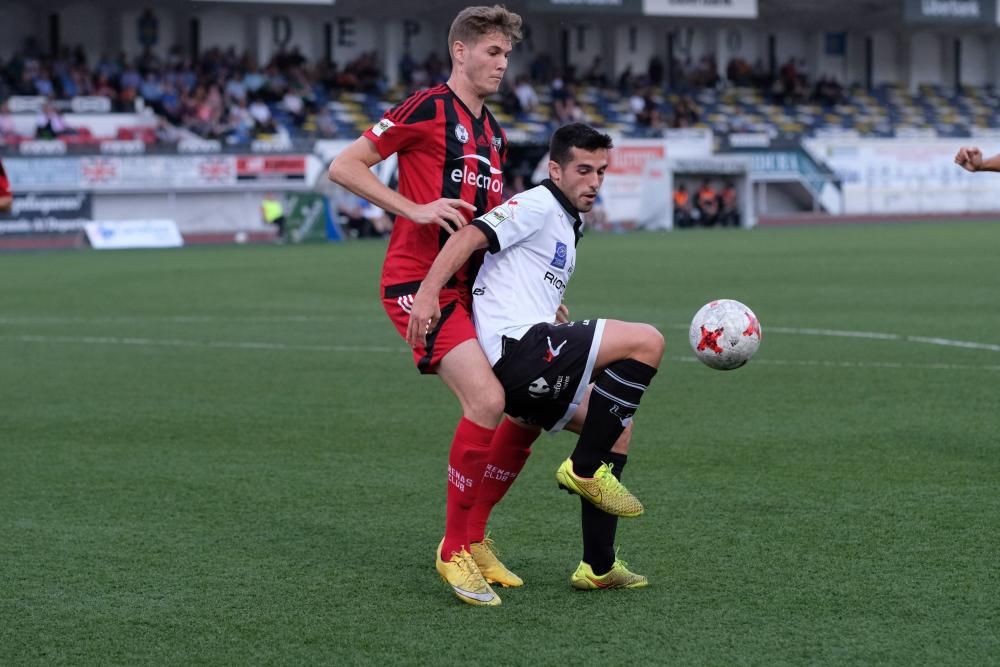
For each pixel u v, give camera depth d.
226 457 18.17
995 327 32.56
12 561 12.98
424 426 20.45
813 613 10.99
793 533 13.59
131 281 51.53
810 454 17.70
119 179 82.12
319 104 104.62
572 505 15.16
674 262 58.56
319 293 45.53
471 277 12.11
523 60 121.75
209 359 28.89
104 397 23.66
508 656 10.08
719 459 17.50
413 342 11.59
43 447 19.05
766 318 35.44
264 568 12.68
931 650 10.02
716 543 13.27
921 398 22.17
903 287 44.50
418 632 10.71
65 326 36.09
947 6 123.62
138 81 95.88
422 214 11.44
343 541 13.70
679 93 121.50
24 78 92.50
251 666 9.96
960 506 14.60
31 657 10.23
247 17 109.88
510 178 95.75
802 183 105.50
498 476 12.13
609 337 11.41
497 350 11.61
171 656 10.21
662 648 10.20
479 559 12.12
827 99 127.44
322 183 88.62
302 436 19.69
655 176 96.81
